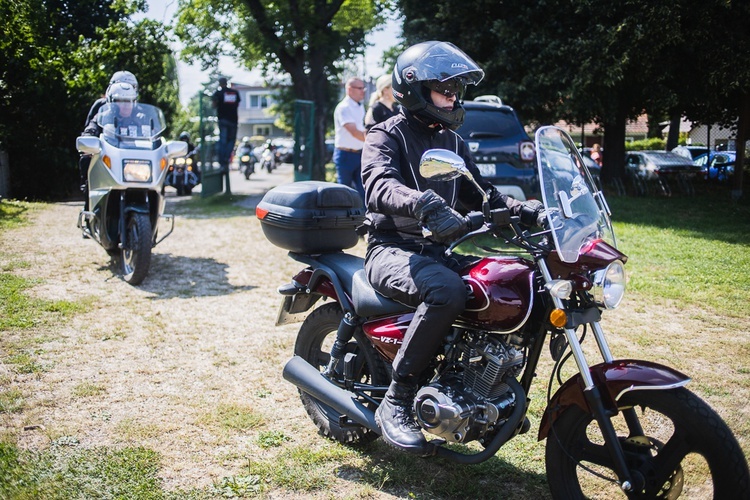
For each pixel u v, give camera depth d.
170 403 4.14
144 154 6.65
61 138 15.05
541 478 3.39
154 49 18.00
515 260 3.00
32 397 4.15
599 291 2.80
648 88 13.72
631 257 8.18
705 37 13.04
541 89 14.57
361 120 8.86
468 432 2.92
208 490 3.20
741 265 7.75
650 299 6.47
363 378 3.72
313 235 3.66
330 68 23.50
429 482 3.33
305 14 19.14
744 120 14.62
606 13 13.12
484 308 2.88
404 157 3.26
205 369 4.70
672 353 5.09
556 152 3.04
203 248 8.74
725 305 6.25
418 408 3.01
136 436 3.71
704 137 31.69
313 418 3.84
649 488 2.72
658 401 2.62
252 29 19.50
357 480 3.35
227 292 6.63
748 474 2.46
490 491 3.25
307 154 14.59
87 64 16.81
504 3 14.85
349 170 8.95
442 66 3.10
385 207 2.99
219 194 15.96
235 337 5.35
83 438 3.67
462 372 3.09
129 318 5.72
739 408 4.14
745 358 4.99
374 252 3.26
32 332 5.27
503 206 3.33
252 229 10.28
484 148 9.41
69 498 3.05
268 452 3.61
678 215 12.01
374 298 3.28
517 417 2.87
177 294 6.49
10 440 3.58
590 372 2.75
